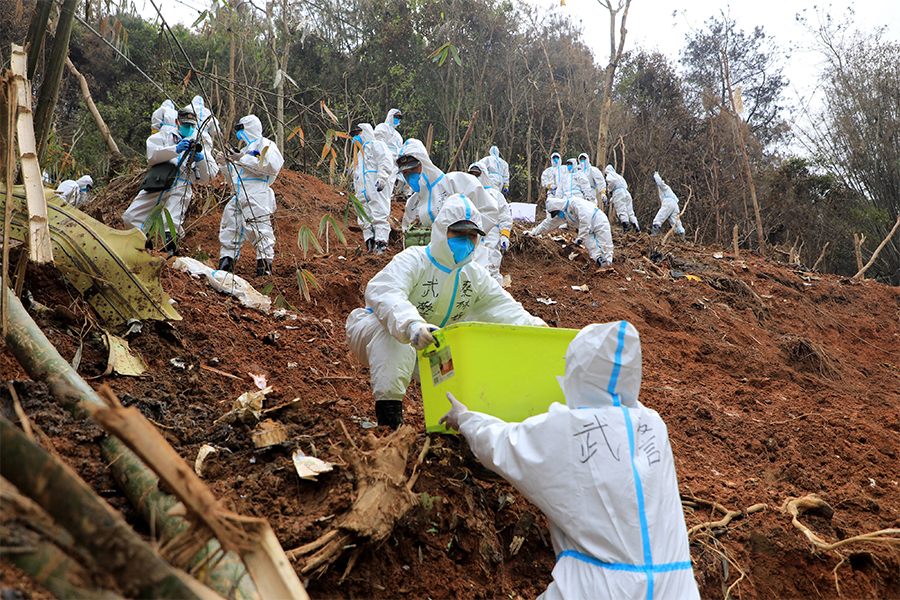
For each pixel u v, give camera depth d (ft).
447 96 76.64
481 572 10.05
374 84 76.18
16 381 9.06
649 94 90.33
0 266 11.83
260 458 10.19
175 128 23.71
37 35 12.53
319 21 69.10
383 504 8.80
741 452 17.16
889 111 80.38
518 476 8.43
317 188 37.93
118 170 30.25
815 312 37.17
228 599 6.26
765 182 84.64
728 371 26.21
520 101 82.74
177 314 14.03
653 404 19.49
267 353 16.05
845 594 12.13
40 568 4.64
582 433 8.21
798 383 26.43
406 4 75.72
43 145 12.75
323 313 22.44
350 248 30.48
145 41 55.36
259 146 22.91
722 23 99.91
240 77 44.04
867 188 82.28
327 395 14.65
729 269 39.99
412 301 11.75
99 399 9.35
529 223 46.29
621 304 30.32
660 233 72.64
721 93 98.73
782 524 13.05
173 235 17.84
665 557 7.96
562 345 10.35
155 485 7.64
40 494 4.45
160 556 5.18
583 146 85.30
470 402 9.93
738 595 11.66
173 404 11.67
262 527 6.07
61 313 12.40
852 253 82.02
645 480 8.11
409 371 12.04
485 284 12.20
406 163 23.54
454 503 10.45
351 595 8.55
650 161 83.51
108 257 13.17
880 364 32.27
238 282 19.31
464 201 11.37
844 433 18.74
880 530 12.69
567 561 8.23
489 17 79.36
